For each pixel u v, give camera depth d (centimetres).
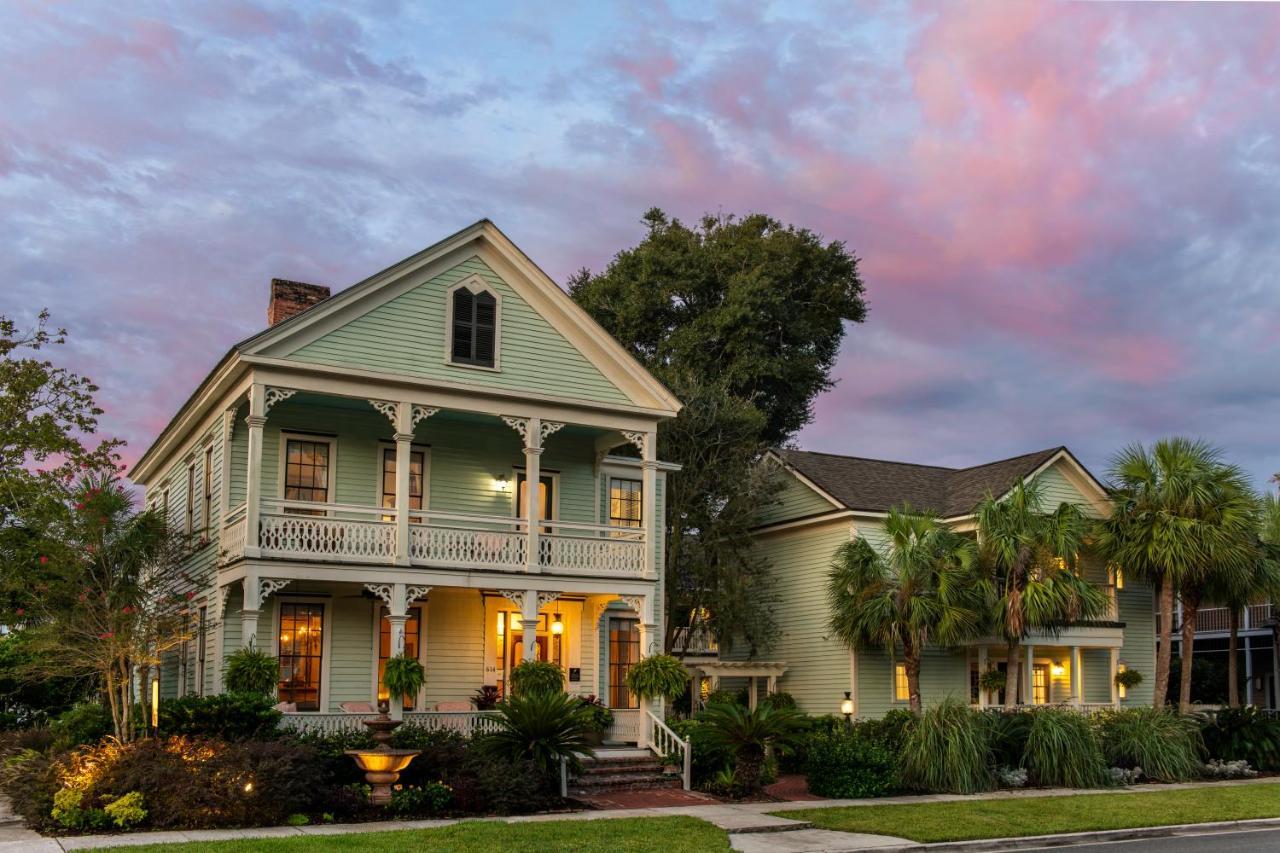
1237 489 2623
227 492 2031
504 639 2262
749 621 2911
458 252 2147
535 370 2194
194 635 1866
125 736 1634
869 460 3197
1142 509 2662
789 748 1969
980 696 2664
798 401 3934
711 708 1953
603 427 2230
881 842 1448
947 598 2361
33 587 2242
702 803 1772
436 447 2227
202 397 2130
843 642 2672
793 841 1441
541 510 2325
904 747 1984
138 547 1847
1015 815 1683
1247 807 1819
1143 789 2059
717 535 3031
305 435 2102
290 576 1873
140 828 1367
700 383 3234
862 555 2547
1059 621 2531
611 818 1554
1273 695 3991
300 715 1808
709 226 4025
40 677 2278
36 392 2698
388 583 1953
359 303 2023
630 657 2420
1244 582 2600
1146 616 3094
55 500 2303
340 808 1517
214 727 1653
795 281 3981
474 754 1711
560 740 1744
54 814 1353
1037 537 2488
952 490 3044
